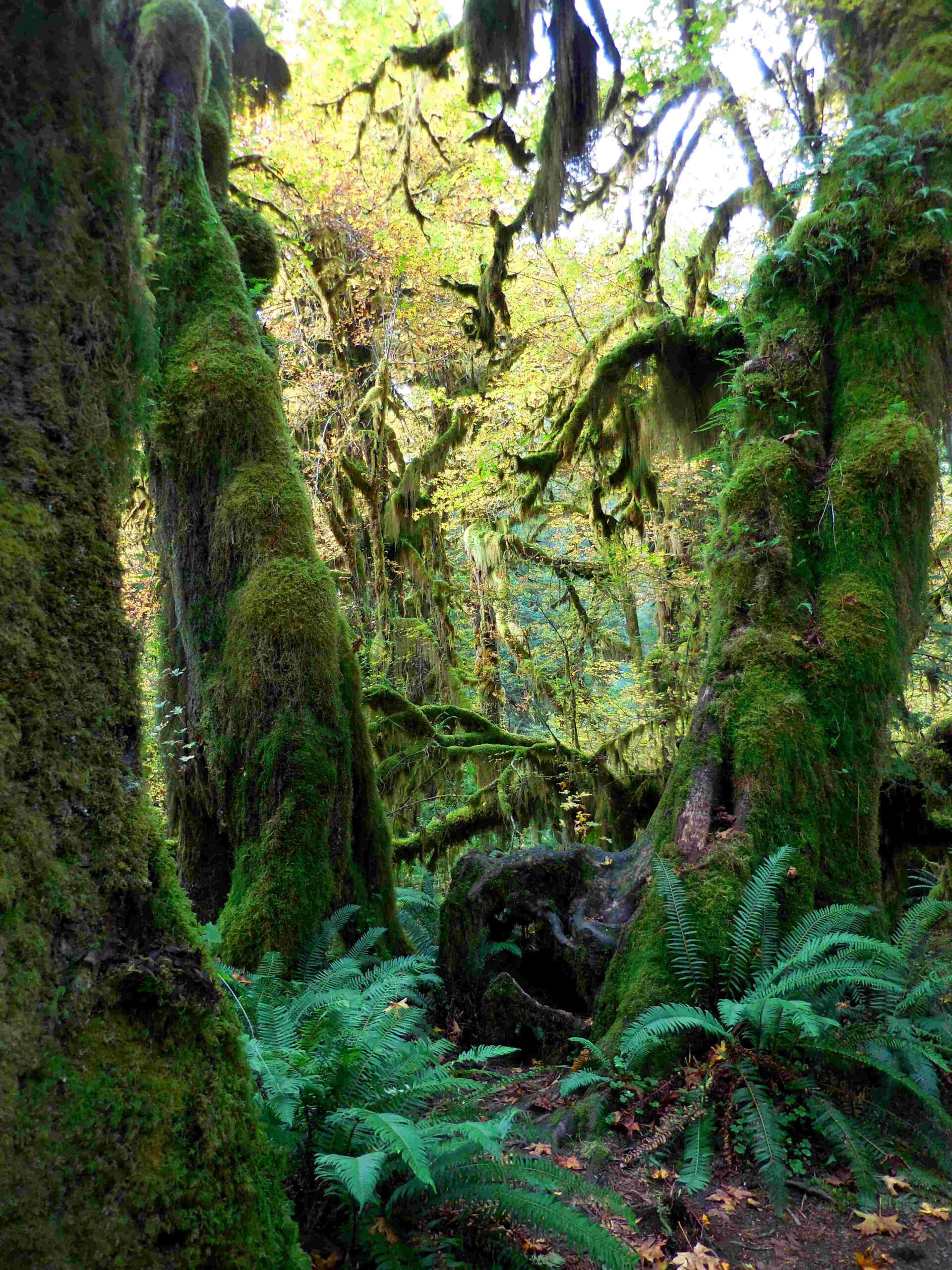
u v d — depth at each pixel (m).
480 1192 2.59
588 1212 3.11
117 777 1.86
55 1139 1.54
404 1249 2.44
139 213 2.14
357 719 5.92
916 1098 3.79
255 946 4.91
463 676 13.91
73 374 1.88
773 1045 3.88
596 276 12.84
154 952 1.82
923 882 6.72
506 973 5.11
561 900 5.41
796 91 7.46
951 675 8.58
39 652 1.71
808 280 5.74
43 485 1.79
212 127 6.35
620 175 9.22
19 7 1.77
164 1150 1.69
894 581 5.17
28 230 1.81
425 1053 3.15
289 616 5.30
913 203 5.37
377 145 12.20
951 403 5.56
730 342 7.67
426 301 13.48
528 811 9.45
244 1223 1.79
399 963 4.25
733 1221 3.16
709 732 5.19
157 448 5.49
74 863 1.71
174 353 5.57
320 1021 3.25
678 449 9.05
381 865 5.92
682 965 4.33
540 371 13.08
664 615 12.38
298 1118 2.76
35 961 1.59
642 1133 3.66
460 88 10.58
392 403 13.70
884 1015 4.02
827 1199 3.29
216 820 5.63
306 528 5.61
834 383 5.62
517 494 10.02
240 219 6.43
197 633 5.56
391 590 13.48
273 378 5.72
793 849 4.71
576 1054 4.54
